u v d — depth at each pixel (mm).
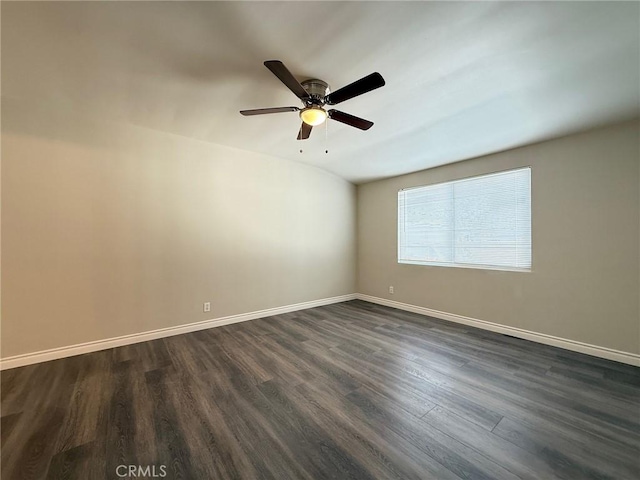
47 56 1907
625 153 2588
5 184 2502
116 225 3006
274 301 4238
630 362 2543
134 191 3105
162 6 1482
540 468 1417
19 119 2545
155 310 3230
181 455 1496
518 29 1596
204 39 1739
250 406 1926
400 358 2695
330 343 3086
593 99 2268
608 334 2668
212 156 3627
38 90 2367
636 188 2531
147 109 2703
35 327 2611
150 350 2893
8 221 2512
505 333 3373
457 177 3912
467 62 1901
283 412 1860
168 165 3312
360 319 4012
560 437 1631
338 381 2264
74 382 2242
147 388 2150
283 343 3086
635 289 2535
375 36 1687
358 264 5355
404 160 3939
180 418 1795
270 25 1613
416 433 1667
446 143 3289
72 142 2773
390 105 2473
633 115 2475
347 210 5207
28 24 1603
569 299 2902
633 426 1718
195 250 3508
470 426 1727
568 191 2914
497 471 1397
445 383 2232
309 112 2104
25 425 1725
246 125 3059
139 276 3133
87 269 2854
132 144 3092
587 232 2793
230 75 2125
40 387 2164
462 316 3809
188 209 3453
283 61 1925
